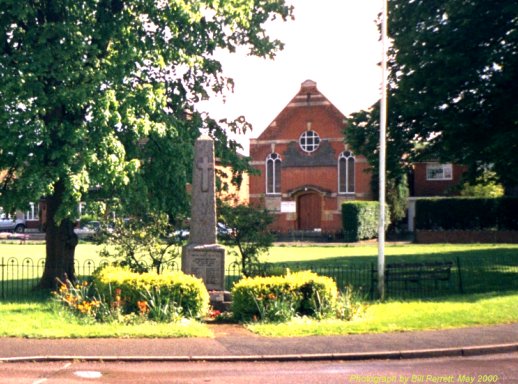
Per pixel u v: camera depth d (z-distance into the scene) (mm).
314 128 59719
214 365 11828
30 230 70500
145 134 19344
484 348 12797
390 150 27953
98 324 14750
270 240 21062
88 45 19141
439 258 33594
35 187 17625
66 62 18797
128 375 11008
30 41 18969
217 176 23156
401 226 59438
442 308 17031
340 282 23531
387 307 17781
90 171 18359
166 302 15820
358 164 58188
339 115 59062
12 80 17828
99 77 18656
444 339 13438
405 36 26891
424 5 27031
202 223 18406
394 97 27594
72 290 17094
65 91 18125
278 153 60531
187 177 21078
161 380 10648
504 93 24875
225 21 21812
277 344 13102
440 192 60156
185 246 18422
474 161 27328
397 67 28109
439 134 27938
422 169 60562
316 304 16469
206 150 18594
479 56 24938
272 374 11102
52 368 11477
